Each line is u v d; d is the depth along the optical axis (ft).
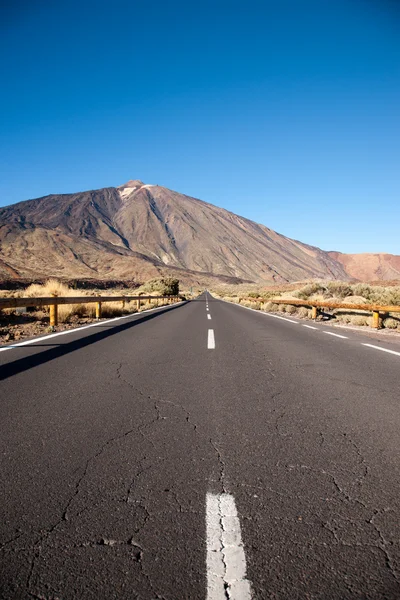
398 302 59.82
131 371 19.29
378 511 7.21
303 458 9.49
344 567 5.76
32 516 6.98
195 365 21.01
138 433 11.08
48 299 38.65
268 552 6.07
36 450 9.85
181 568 5.72
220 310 82.58
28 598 5.19
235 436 10.92
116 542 6.29
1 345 27.22
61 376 18.06
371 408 13.61
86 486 8.05
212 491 7.88
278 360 22.80
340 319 55.57
